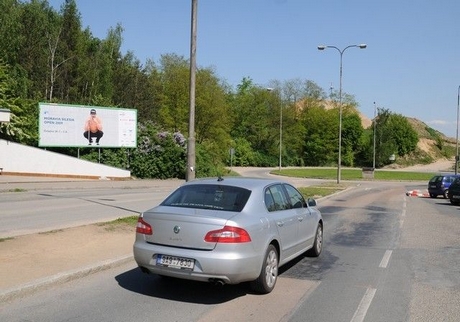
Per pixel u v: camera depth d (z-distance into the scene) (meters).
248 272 6.13
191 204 6.73
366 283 7.40
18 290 6.12
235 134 91.81
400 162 102.19
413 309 6.07
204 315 5.68
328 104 107.75
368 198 27.55
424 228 14.23
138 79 66.25
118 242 9.54
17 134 31.84
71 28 54.09
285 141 92.88
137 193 23.41
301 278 7.65
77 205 16.48
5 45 42.44
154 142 36.22
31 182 26.17
